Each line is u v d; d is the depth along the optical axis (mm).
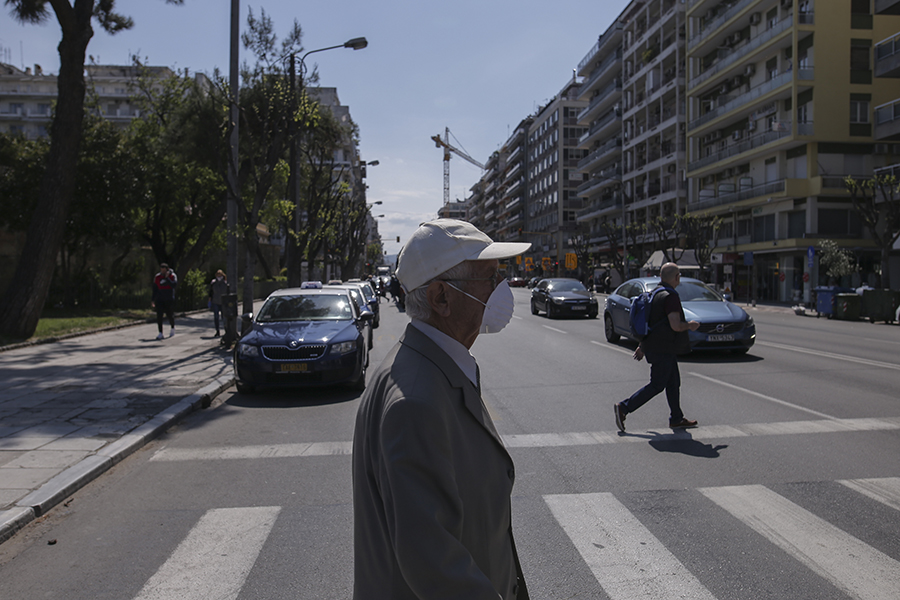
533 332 18125
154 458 5918
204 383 9477
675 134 50594
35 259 15500
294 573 3527
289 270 26828
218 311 17078
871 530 3963
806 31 35000
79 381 9656
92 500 4766
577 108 81625
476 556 1422
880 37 35344
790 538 3857
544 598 3186
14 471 5160
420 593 1234
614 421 7125
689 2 46938
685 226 41281
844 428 6574
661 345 6473
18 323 15148
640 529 4043
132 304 26094
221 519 4352
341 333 9477
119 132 25766
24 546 3939
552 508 4434
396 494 1276
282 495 4844
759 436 6301
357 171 77562
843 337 16531
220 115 25828
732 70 41500
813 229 35438
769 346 14070
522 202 103000
